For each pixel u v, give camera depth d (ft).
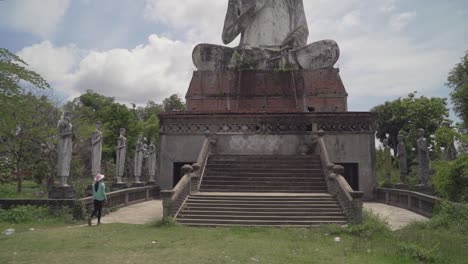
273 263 27.78
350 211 44.70
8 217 45.37
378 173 107.14
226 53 95.61
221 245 33.73
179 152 78.18
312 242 35.73
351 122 76.23
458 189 48.32
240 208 48.47
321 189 57.47
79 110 128.67
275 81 91.61
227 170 62.90
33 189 96.07
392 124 163.12
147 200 74.79
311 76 91.61
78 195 61.87
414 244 32.68
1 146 90.22
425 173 63.77
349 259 29.30
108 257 28.78
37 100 90.84
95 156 66.33
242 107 90.79
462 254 30.91
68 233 38.52
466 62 52.95
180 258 28.81
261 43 101.50
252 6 102.63
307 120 76.59
